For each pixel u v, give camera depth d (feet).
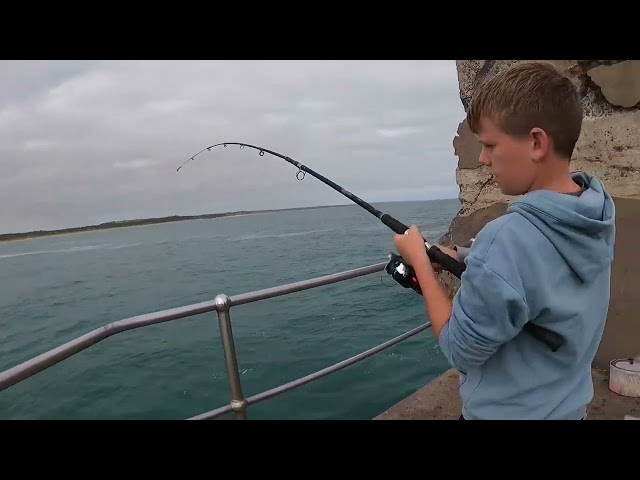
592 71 11.47
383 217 6.63
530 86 3.20
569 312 3.16
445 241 16.55
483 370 3.57
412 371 19.69
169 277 88.94
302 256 96.78
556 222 3.07
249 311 38.45
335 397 17.53
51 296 77.66
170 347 31.50
